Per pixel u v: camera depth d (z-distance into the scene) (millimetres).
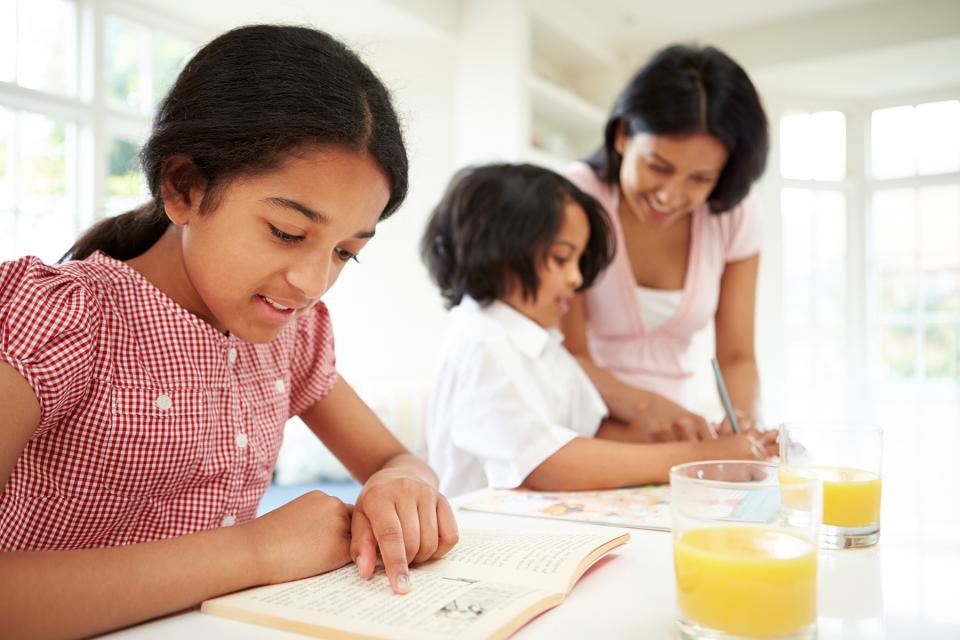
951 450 1620
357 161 641
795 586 479
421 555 640
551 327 1397
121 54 2854
